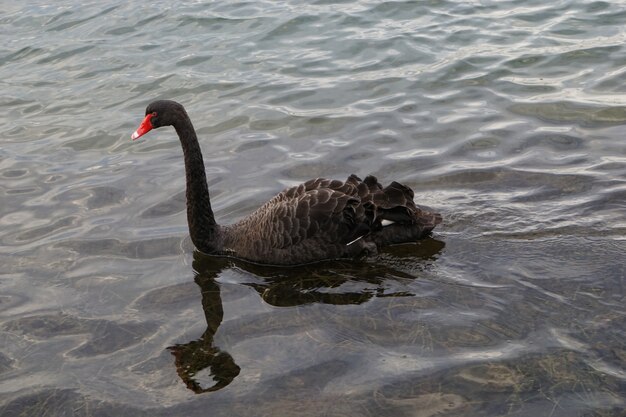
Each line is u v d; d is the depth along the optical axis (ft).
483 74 13.67
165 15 16.39
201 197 10.28
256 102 13.29
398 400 8.38
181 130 10.28
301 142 12.31
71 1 17.92
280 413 8.36
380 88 13.51
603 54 13.92
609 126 12.22
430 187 11.23
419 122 12.63
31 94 13.92
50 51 15.30
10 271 10.15
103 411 8.50
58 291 9.84
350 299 9.52
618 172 11.18
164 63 14.55
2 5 17.98
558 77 13.47
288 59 14.46
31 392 8.70
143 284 9.91
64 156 12.27
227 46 14.98
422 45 14.60
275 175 11.64
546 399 8.30
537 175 11.28
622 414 8.14
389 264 9.98
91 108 13.42
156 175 11.78
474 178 11.34
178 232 10.73
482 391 8.40
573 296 9.27
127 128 12.83
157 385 8.68
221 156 12.10
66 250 10.45
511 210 10.61
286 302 9.55
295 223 10.11
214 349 9.00
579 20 15.03
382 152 12.00
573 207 10.57
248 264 10.26
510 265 9.75
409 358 8.74
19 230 10.82
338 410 8.34
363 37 14.98
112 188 11.53
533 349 8.73
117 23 16.25
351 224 10.11
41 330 9.34
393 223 10.21
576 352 8.67
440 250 10.09
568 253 9.84
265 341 9.05
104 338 9.21
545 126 12.34
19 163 12.13
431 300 9.39
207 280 9.97
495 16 15.47
